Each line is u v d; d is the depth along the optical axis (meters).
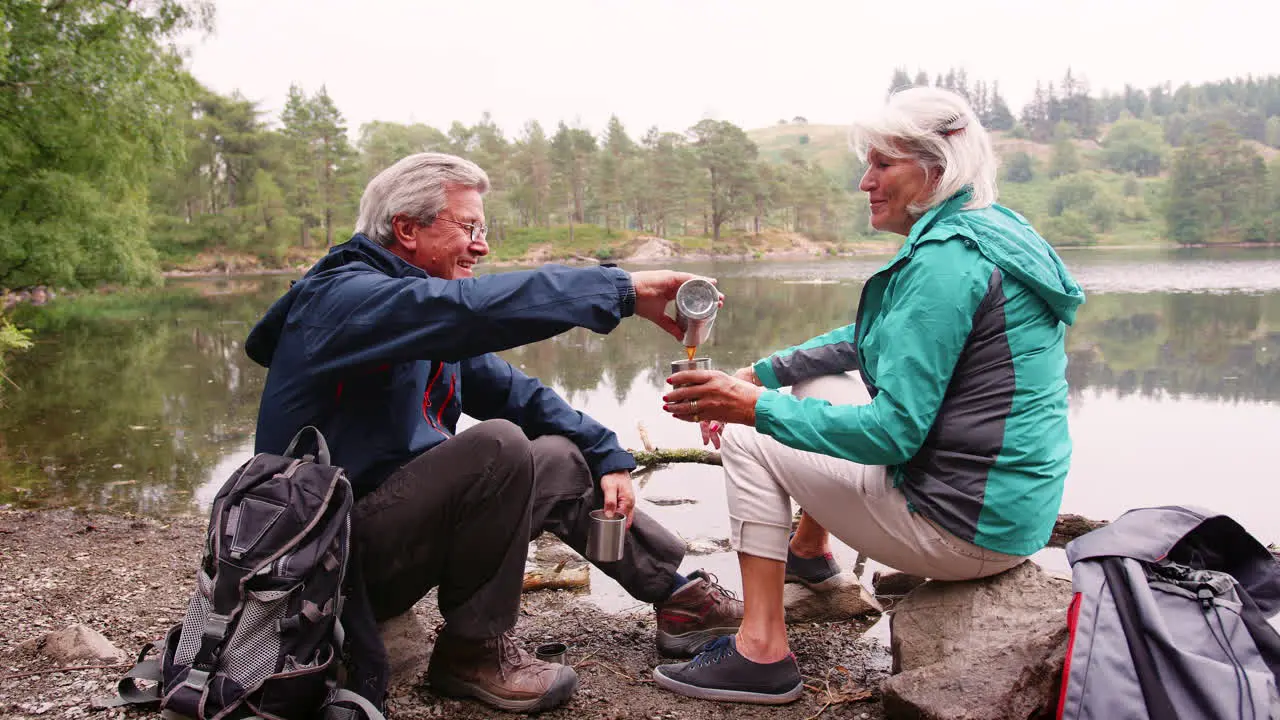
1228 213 83.50
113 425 6.58
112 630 2.63
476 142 106.00
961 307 1.90
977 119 2.10
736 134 89.81
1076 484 4.49
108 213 16.81
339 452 1.95
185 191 71.56
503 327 1.82
